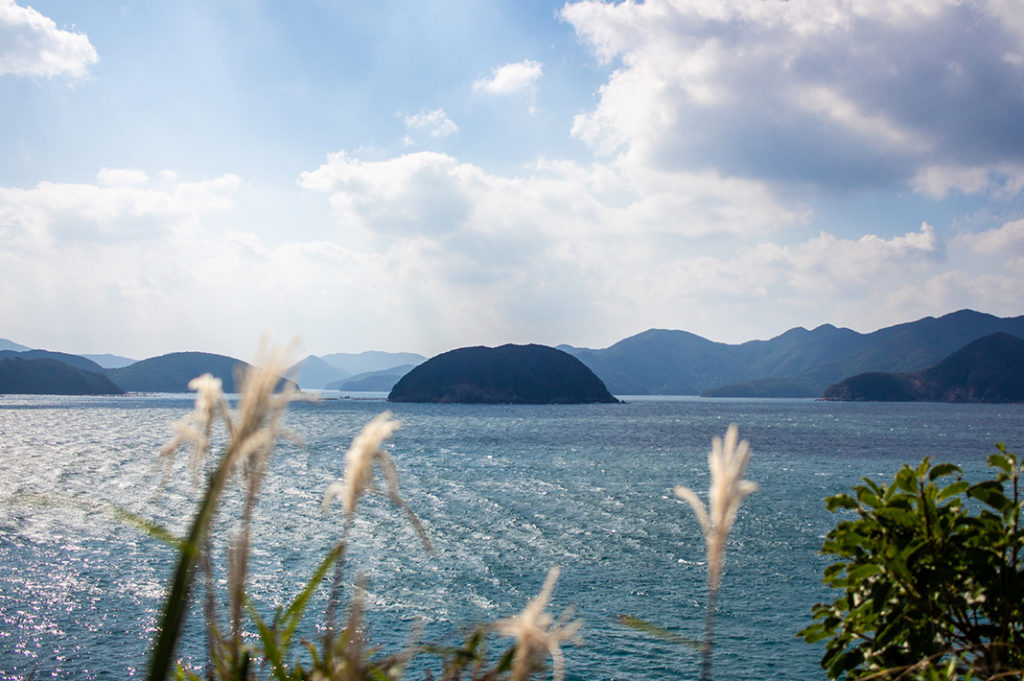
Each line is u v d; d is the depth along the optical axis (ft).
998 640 9.37
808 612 83.97
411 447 309.01
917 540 10.09
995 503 10.41
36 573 93.40
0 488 157.89
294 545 113.80
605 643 73.10
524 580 97.55
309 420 499.10
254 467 3.59
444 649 5.36
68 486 164.55
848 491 179.93
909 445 326.44
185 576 3.06
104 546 107.86
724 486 3.76
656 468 234.17
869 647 10.49
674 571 102.83
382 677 5.21
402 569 101.55
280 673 5.03
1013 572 9.86
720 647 72.69
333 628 4.93
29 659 66.85
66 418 462.19
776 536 126.00
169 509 135.64
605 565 106.22
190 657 51.52
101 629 74.49
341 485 4.21
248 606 4.95
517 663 3.82
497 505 159.84
